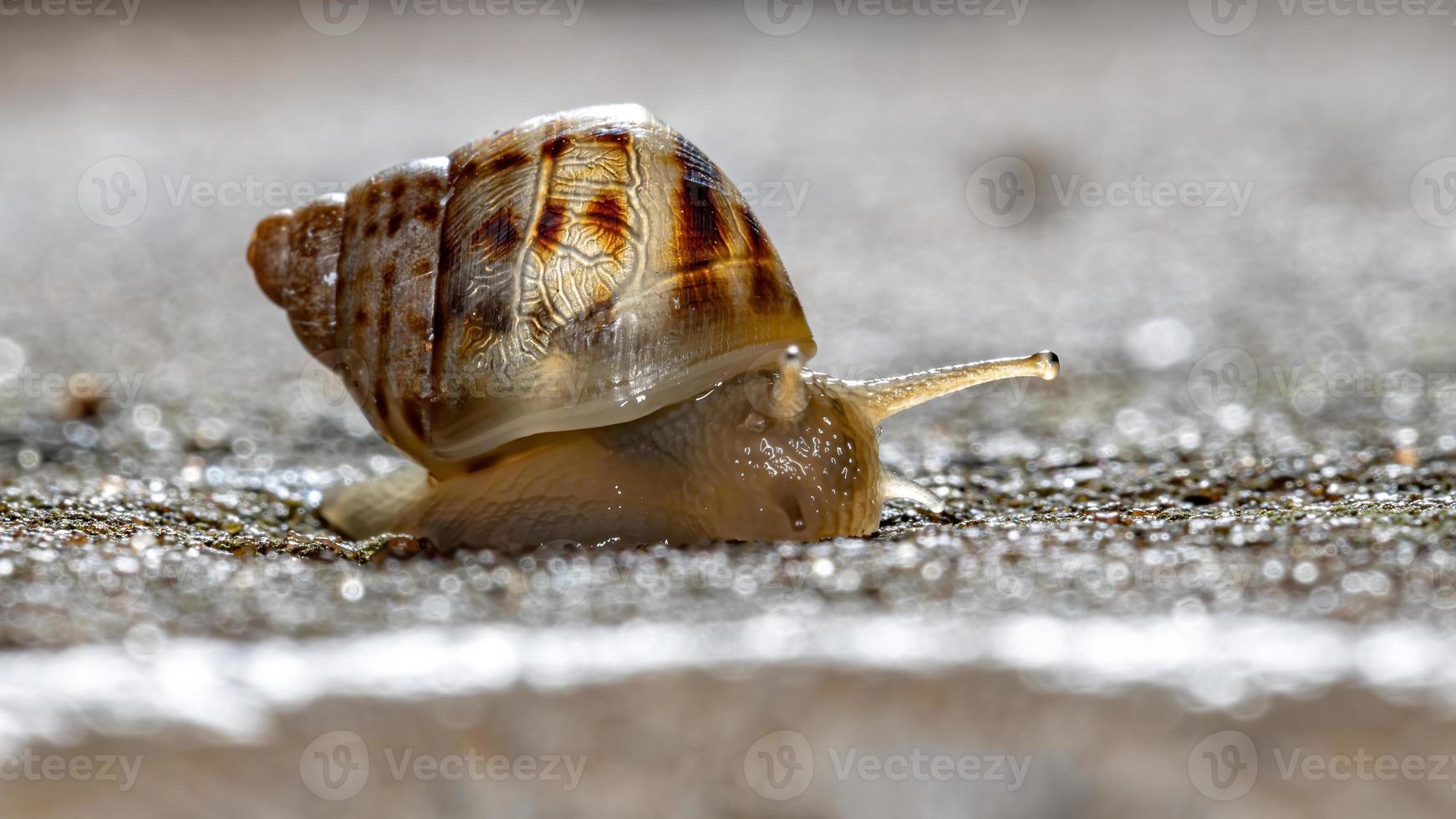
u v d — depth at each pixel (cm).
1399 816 18
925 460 22
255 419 24
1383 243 31
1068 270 31
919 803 18
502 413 21
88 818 18
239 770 19
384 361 21
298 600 20
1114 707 19
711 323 21
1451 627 19
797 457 21
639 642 19
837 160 43
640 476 21
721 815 18
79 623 19
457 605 19
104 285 31
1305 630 19
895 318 27
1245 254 31
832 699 19
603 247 21
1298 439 22
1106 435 23
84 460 23
